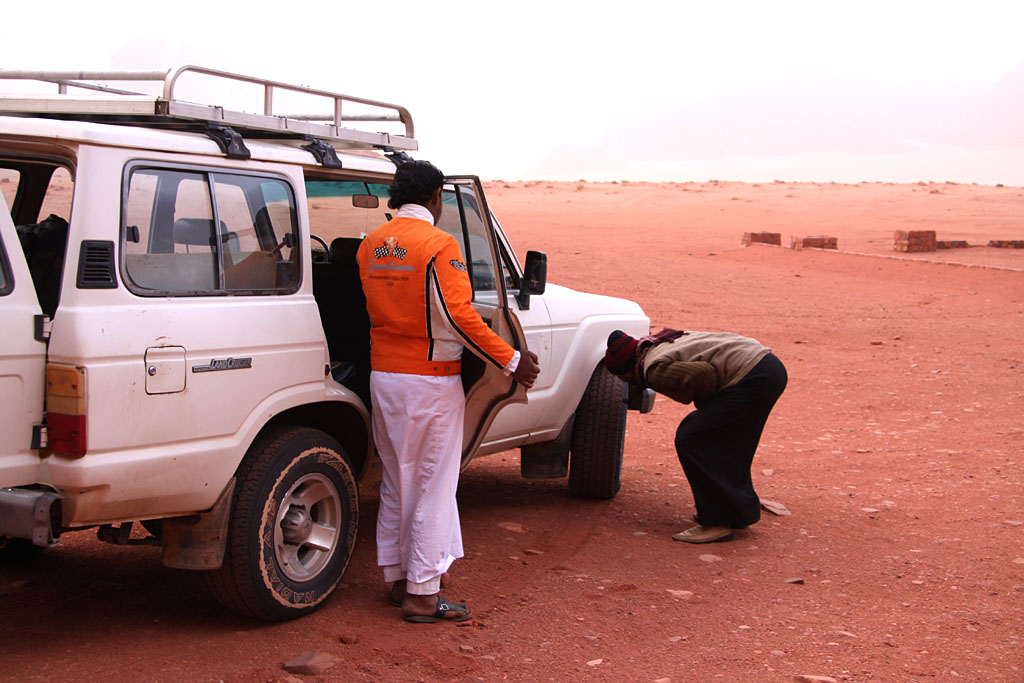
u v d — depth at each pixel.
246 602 4.11
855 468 7.72
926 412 10.05
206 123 4.06
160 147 3.78
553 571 5.19
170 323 3.74
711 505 5.77
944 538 5.90
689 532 5.81
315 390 4.40
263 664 3.87
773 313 18.19
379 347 4.37
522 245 29.12
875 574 5.24
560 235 33.34
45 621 4.33
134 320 3.63
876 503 6.69
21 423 3.51
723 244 31.95
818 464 7.85
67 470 3.49
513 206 49.66
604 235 34.09
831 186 76.06
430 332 4.24
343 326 5.56
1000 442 8.66
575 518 6.24
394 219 4.36
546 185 72.88
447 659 3.97
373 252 4.32
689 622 4.50
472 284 5.27
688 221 42.44
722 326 16.52
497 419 5.55
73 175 3.63
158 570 5.09
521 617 4.51
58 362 3.50
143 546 5.50
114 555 5.34
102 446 3.53
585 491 6.66
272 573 4.14
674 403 10.80
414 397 4.28
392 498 4.51
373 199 5.23
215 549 3.98
